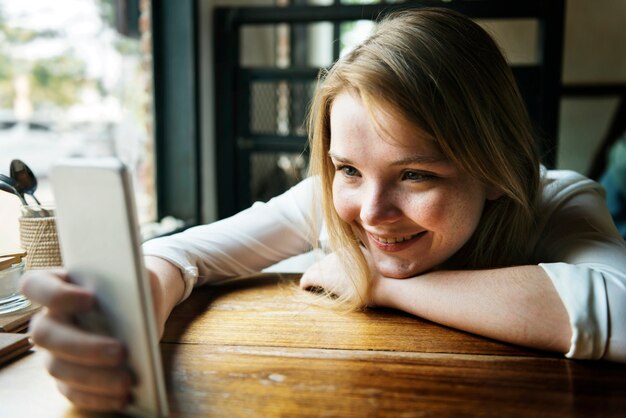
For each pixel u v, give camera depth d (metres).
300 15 1.95
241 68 2.06
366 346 0.69
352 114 0.71
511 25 3.26
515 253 0.90
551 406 0.54
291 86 2.37
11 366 0.63
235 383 0.58
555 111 1.82
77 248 0.48
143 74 1.89
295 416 0.51
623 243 0.86
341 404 0.54
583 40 3.61
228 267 0.98
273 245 1.04
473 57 0.77
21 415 0.51
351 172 0.76
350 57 0.76
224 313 0.82
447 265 0.93
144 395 0.49
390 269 0.83
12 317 0.74
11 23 1.81
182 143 1.90
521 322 0.68
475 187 0.77
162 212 1.93
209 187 2.05
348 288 0.86
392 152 0.70
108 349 0.46
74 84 2.02
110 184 0.44
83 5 1.89
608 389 0.58
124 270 0.46
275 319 0.79
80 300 0.47
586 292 0.68
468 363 0.64
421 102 0.69
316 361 0.64
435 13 0.80
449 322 0.75
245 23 2.01
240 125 2.08
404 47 0.73
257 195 2.22
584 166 3.73
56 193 0.48
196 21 1.87
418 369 0.62
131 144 1.96
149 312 0.47
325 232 1.05
